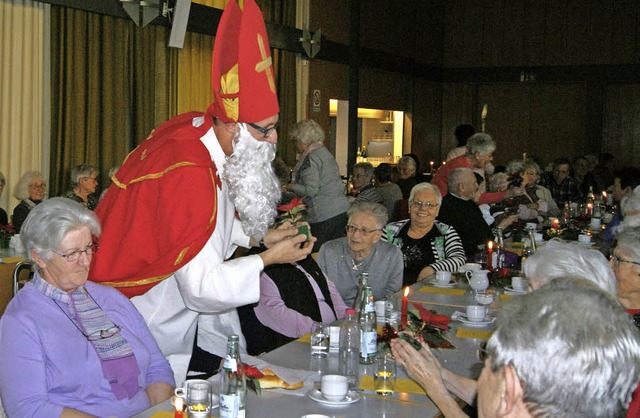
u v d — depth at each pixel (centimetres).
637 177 744
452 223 577
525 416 120
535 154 1588
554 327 118
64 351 246
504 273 459
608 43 1515
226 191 284
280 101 1095
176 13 806
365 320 299
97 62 789
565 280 143
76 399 248
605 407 116
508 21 1587
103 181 802
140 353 266
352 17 1190
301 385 257
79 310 258
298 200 305
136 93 838
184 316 295
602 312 120
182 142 278
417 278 491
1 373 239
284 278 360
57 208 250
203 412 220
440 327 342
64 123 763
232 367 225
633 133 1513
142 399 260
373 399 250
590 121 1538
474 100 1628
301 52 1130
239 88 267
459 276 466
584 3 1527
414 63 1508
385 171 912
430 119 1606
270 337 356
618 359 116
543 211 852
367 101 1378
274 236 288
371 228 420
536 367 117
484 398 130
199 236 265
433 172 1460
